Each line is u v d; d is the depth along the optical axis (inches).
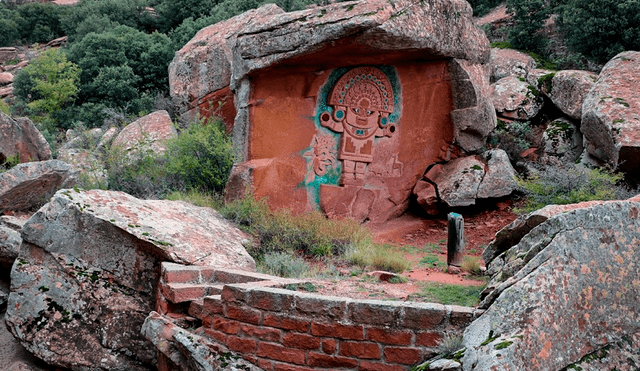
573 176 455.5
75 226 265.7
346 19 408.2
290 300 199.3
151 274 270.8
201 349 202.1
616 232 181.5
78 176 437.1
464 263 345.4
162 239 273.9
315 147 479.5
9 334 289.3
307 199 477.4
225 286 210.2
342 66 472.7
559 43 781.9
